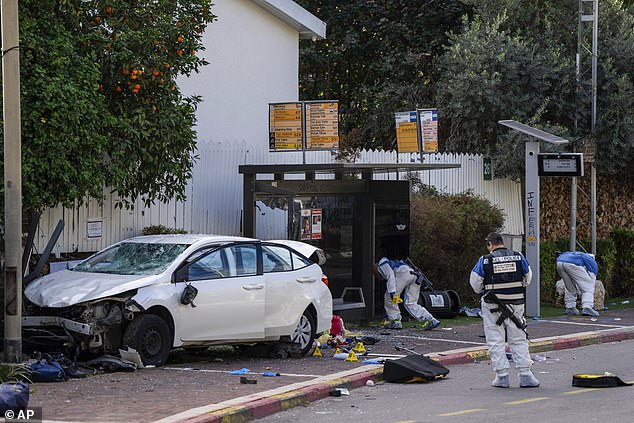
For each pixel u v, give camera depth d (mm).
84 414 12898
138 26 20625
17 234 16156
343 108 42938
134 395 14477
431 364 17922
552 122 33750
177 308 17344
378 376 17547
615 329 25000
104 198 20281
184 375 16578
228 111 29531
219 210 25078
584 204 35031
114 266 18281
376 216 25688
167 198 22688
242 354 20031
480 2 34781
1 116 17859
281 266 19406
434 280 28281
